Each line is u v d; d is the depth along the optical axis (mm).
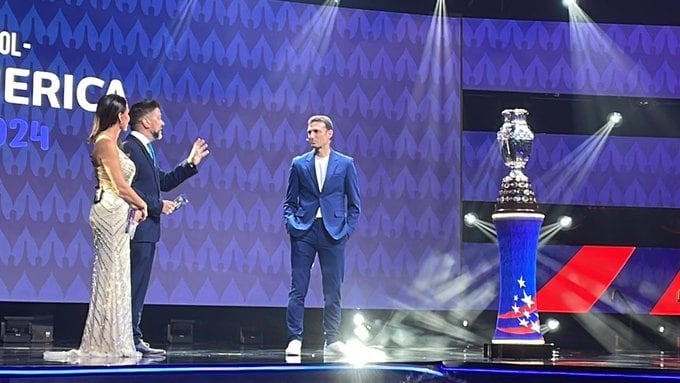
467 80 9211
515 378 5227
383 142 9023
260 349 6941
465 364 5363
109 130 5488
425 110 9133
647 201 9359
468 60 9219
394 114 9070
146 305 8438
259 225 8734
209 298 8594
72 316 8266
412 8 9164
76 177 8312
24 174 8180
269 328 8703
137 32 8547
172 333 8352
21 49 8227
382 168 9008
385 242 8969
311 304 8781
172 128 8578
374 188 8977
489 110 9242
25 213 8172
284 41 8883
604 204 9312
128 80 8500
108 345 5469
